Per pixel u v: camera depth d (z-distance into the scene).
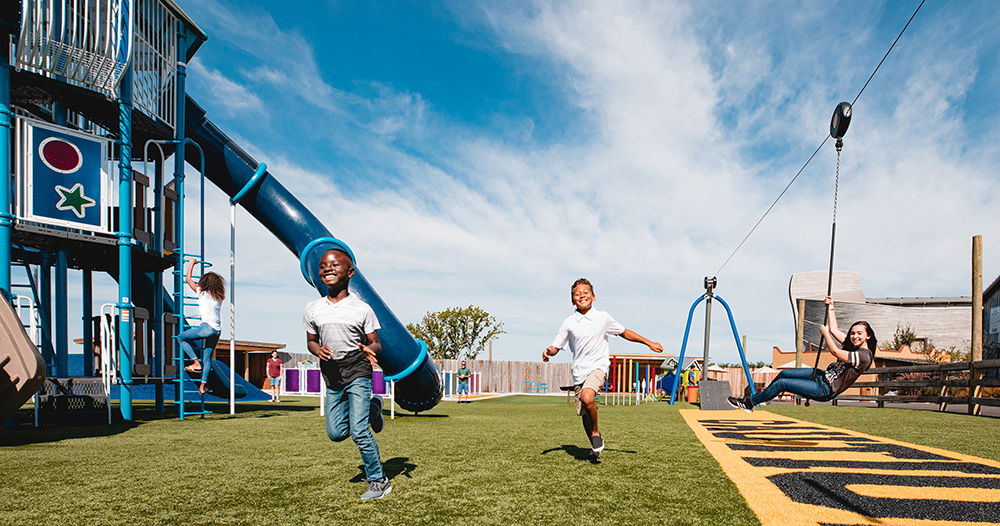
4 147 5.89
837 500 2.74
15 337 4.66
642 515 2.47
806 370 5.97
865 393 18.31
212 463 3.74
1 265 5.80
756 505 2.64
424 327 34.31
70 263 8.62
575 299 4.02
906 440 5.34
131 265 7.23
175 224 7.76
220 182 8.62
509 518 2.42
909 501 2.72
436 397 8.64
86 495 2.82
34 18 5.83
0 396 4.52
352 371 2.86
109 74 6.50
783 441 5.19
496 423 7.11
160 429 5.89
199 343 8.20
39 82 6.35
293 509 2.56
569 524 2.33
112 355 6.57
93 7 6.29
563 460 3.96
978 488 3.02
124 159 6.78
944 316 33.81
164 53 7.59
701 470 3.56
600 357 3.90
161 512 2.51
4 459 3.90
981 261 10.86
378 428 3.25
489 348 34.41
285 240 8.65
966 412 10.00
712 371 22.17
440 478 3.28
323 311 2.90
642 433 5.92
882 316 35.09
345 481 3.17
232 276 7.82
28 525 2.31
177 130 7.68
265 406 10.41
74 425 6.30
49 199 6.21
